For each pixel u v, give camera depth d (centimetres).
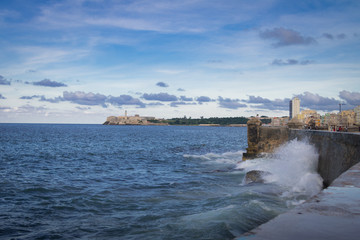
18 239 807
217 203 1100
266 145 2381
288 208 966
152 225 869
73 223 930
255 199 1092
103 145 4784
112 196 1291
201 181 1658
